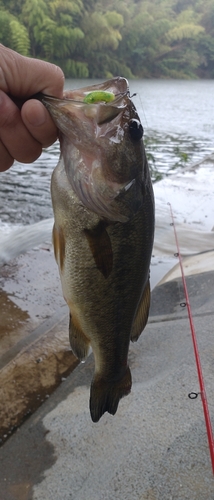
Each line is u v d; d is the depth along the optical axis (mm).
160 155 2340
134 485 332
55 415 413
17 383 457
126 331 295
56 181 274
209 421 342
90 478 346
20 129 269
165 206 1055
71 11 8023
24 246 906
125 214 270
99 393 302
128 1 10016
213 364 449
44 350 511
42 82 263
